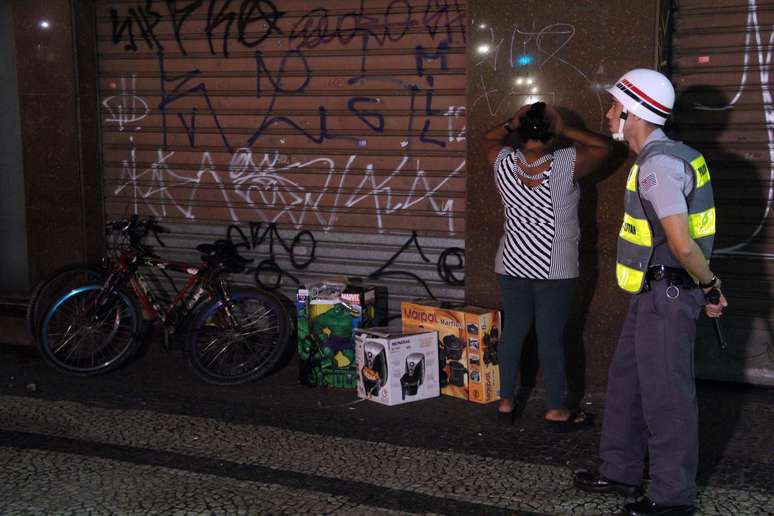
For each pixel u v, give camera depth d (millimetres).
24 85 7156
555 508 4301
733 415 5512
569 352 6008
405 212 6488
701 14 5742
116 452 5047
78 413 5703
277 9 6625
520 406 5766
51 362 6465
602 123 5746
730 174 5824
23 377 6477
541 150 5176
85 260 7230
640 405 4328
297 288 6887
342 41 6477
